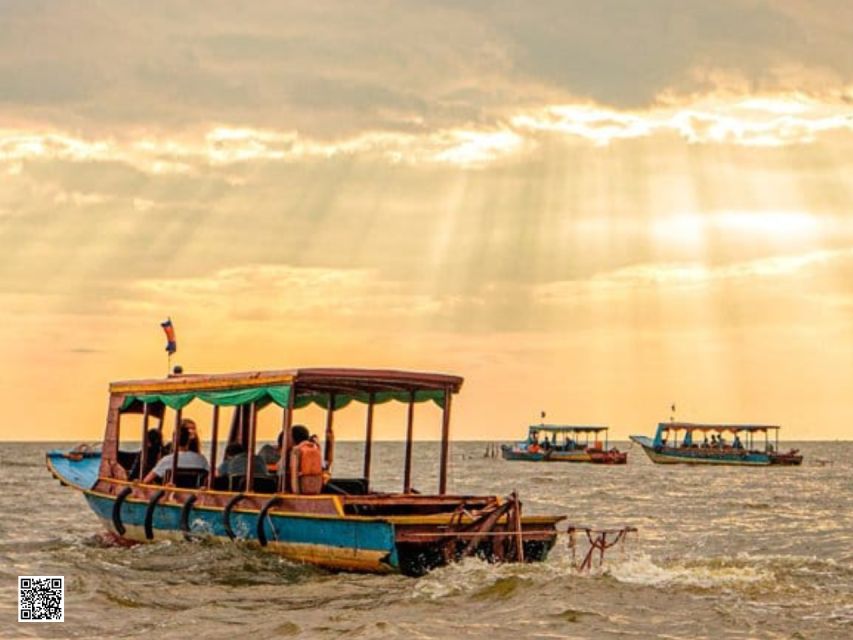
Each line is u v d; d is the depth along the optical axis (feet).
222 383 89.71
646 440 447.42
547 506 192.24
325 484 89.56
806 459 635.66
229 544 86.74
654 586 77.77
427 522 76.79
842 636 65.92
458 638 64.64
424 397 91.86
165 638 65.51
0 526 131.44
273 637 65.31
